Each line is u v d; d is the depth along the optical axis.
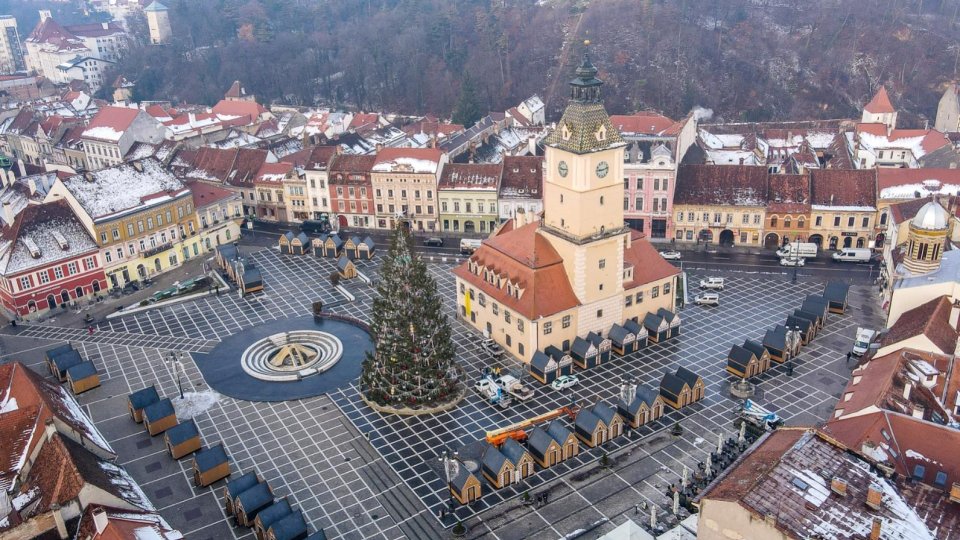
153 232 158.50
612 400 107.25
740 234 164.88
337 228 188.38
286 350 124.19
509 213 177.75
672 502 86.19
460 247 170.38
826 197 160.88
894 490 65.94
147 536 71.31
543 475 92.25
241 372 118.31
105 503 74.69
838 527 61.69
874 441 73.94
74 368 113.06
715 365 115.94
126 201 154.62
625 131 194.75
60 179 150.75
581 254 113.62
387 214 185.12
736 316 132.00
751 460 72.75
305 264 162.88
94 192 152.12
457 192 178.25
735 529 65.50
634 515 84.75
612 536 76.00
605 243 115.69
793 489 65.62
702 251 163.25
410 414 105.81
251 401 110.38
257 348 125.25
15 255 138.62
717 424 101.00
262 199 193.88
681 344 122.81
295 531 79.81
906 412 80.62
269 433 102.62
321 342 127.81
